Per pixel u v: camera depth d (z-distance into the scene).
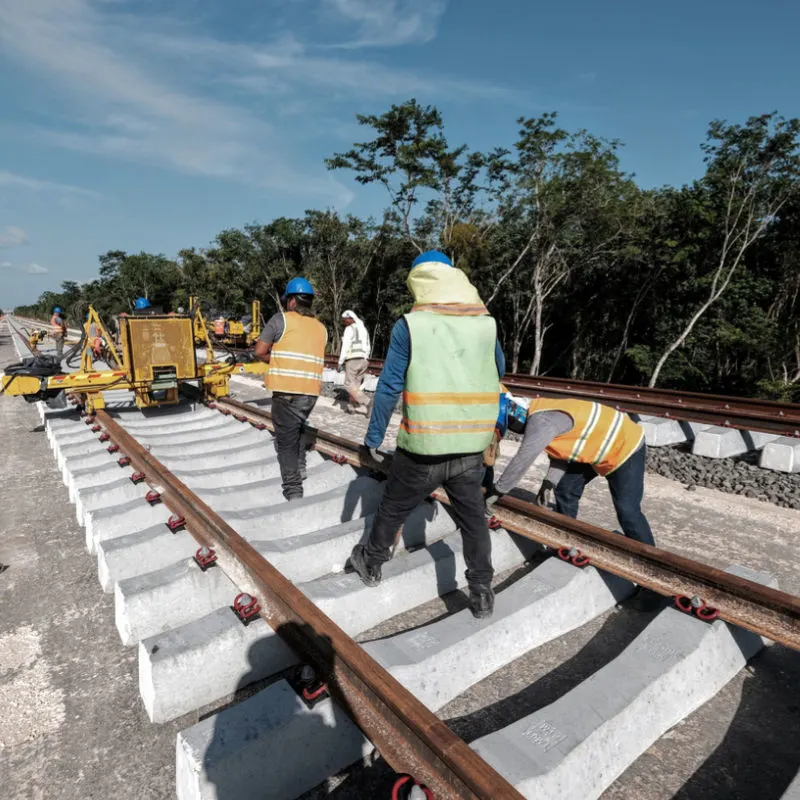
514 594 2.97
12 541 4.36
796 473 5.88
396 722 1.89
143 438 6.59
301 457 4.89
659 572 2.93
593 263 24.47
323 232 28.83
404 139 24.25
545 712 2.16
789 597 2.48
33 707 2.57
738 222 20.27
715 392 21.77
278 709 2.06
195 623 2.62
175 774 2.18
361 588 3.03
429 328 2.44
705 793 2.06
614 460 3.34
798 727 2.37
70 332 34.81
